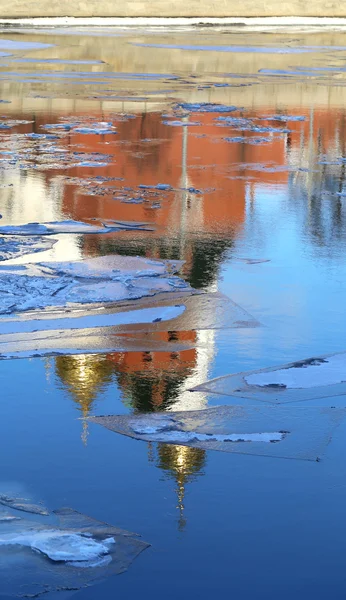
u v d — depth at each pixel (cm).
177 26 7112
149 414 1198
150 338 1434
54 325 1468
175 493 1018
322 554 927
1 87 4256
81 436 1142
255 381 1296
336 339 1455
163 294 1630
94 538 929
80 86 4341
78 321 1487
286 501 1009
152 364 1346
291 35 6825
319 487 1037
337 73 5028
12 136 3189
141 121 3525
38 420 1183
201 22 7306
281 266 1830
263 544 938
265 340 1441
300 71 5047
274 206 2323
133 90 4269
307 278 1756
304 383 1293
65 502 999
